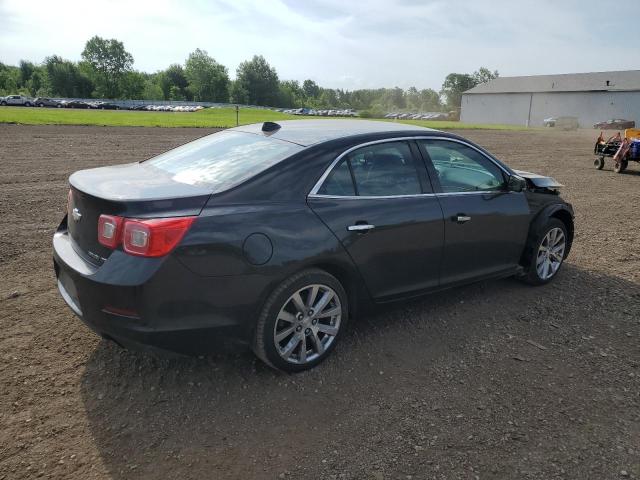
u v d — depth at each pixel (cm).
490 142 2853
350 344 398
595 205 1026
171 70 13250
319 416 312
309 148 357
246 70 12131
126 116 4034
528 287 531
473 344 406
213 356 372
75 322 418
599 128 6188
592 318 462
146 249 288
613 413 324
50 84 11250
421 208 398
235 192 320
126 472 263
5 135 1927
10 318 421
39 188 956
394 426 305
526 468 274
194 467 268
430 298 461
